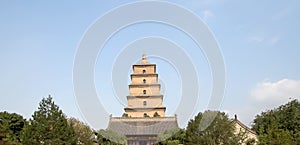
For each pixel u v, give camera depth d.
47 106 32.53
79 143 35.16
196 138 30.23
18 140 41.47
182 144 32.09
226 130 30.48
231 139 31.41
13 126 45.00
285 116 57.88
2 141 41.00
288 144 38.59
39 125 31.47
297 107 57.94
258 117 60.44
